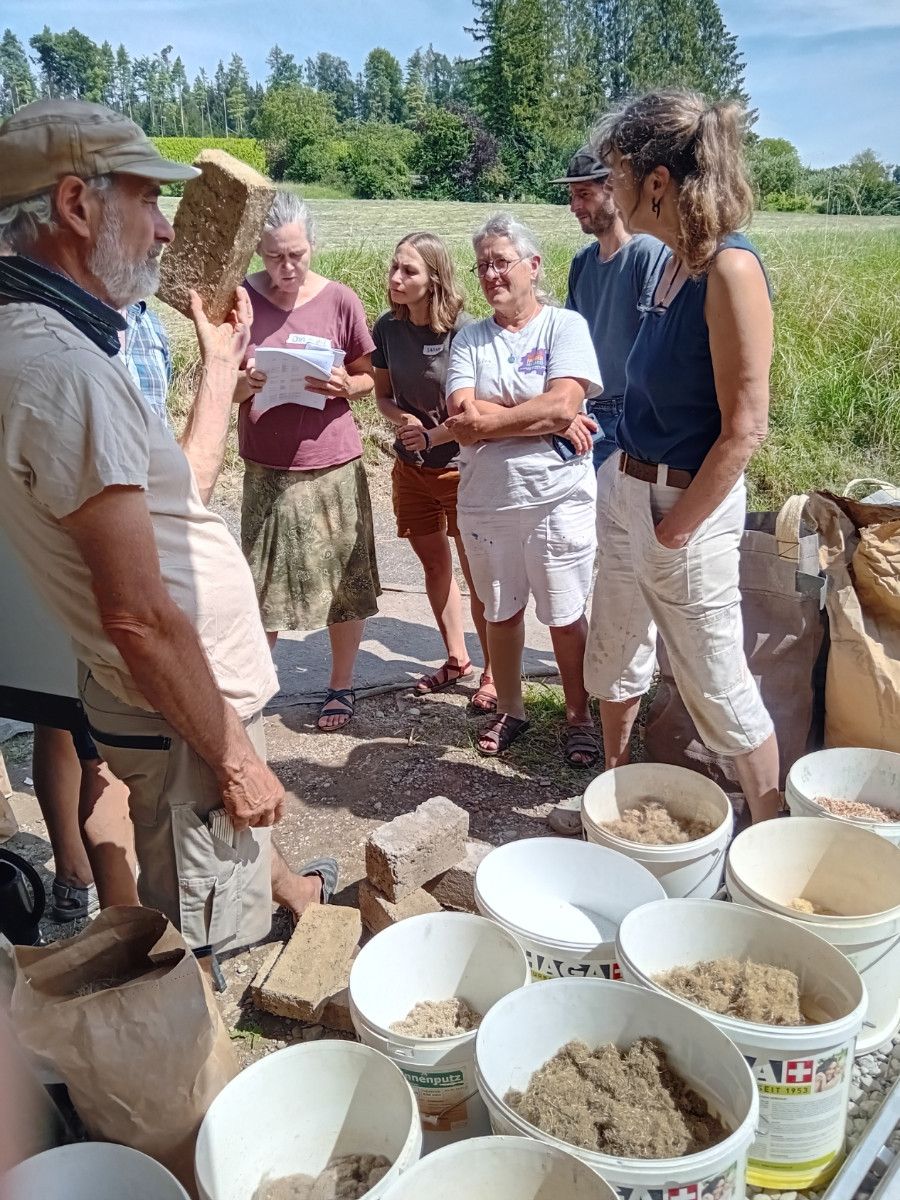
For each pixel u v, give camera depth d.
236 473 7.42
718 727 2.67
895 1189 1.76
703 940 2.08
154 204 1.83
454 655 4.20
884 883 2.29
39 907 2.26
